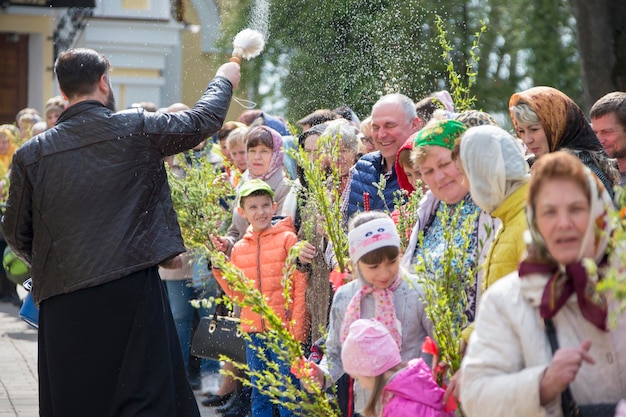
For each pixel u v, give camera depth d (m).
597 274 3.29
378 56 14.26
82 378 5.73
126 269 5.68
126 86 22.11
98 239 5.69
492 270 4.30
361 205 6.77
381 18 14.40
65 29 23.44
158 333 5.76
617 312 3.08
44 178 5.75
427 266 4.72
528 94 5.29
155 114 5.91
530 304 3.41
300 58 14.91
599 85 8.96
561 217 3.27
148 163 5.81
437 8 20.00
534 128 5.27
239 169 9.12
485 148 4.30
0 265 15.15
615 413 3.30
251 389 7.80
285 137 8.86
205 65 21.58
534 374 3.30
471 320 4.64
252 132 8.04
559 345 3.36
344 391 5.57
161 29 21.78
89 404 5.74
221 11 20.52
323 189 5.82
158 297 5.80
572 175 3.28
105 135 5.76
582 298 3.29
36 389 9.26
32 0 23.53
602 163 5.31
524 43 23.02
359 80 14.08
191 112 5.99
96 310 5.70
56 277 5.73
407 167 5.72
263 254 7.17
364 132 7.62
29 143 5.82
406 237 5.54
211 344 7.56
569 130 5.29
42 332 5.87
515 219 4.29
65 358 5.74
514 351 3.44
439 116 6.10
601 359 3.35
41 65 24.34
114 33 22.14
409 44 14.67
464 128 4.95
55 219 5.72
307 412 5.20
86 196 5.71
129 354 5.71
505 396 3.35
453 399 4.27
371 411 4.57
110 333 5.71
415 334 5.07
